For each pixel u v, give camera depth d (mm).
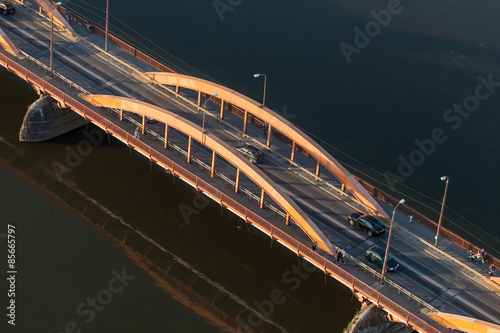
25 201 169250
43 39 194125
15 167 177750
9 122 187625
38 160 180125
